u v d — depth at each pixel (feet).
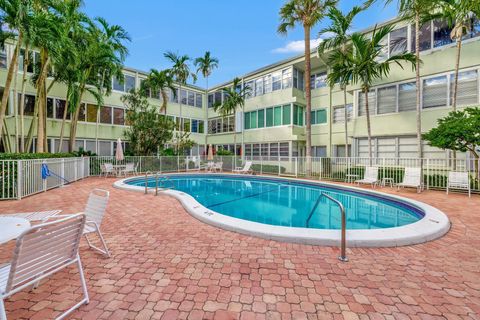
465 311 7.66
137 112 60.18
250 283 9.21
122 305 7.84
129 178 43.45
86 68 45.42
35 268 6.36
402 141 41.70
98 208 11.93
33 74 45.88
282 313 7.53
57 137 54.39
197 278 9.55
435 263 10.92
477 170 29.55
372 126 43.98
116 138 63.98
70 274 9.77
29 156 29.30
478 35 34.35
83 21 42.27
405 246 12.89
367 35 46.21
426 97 38.81
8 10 26.21
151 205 22.52
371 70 37.63
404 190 32.42
